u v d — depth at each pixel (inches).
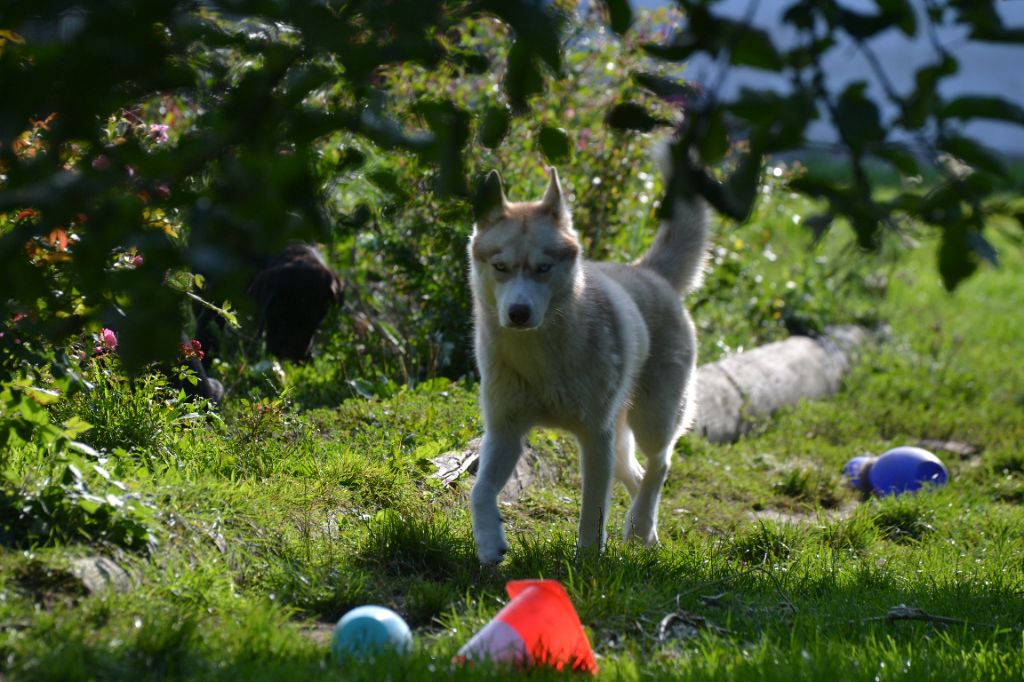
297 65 155.6
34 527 286.7
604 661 268.2
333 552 335.0
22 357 297.3
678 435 442.6
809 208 848.3
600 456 374.0
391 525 348.5
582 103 630.5
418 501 397.4
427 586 308.5
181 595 279.7
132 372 150.4
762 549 409.7
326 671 238.8
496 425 374.6
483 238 368.5
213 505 335.6
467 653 249.4
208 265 145.4
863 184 141.6
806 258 840.3
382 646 252.4
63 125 147.5
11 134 143.3
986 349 919.0
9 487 296.4
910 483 526.9
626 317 390.9
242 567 312.8
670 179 145.6
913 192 149.6
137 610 265.7
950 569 388.5
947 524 469.7
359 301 641.6
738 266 761.0
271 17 144.9
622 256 654.5
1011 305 1129.4
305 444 436.8
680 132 146.9
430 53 146.7
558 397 366.0
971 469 588.1
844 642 291.4
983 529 465.7
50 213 147.2
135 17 142.3
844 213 144.0
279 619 278.5
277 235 147.5
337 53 145.0
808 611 322.7
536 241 358.3
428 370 586.9
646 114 150.7
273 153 150.9
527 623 254.8
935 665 271.9
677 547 387.2
